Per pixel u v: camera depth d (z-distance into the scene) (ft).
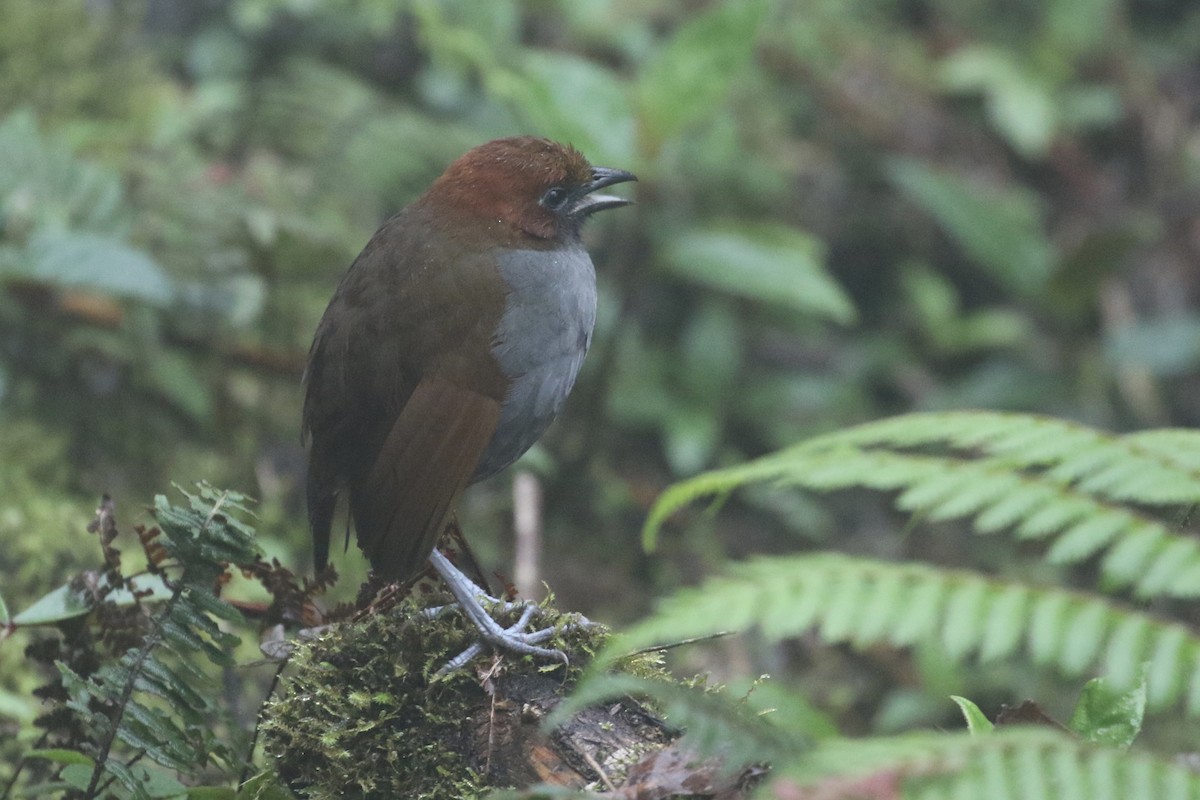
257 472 36.50
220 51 45.50
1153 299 50.65
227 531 17.33
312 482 23.02
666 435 44.91
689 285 46.83
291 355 37.86
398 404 22.47
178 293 35.45
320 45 46.01
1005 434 13.28
